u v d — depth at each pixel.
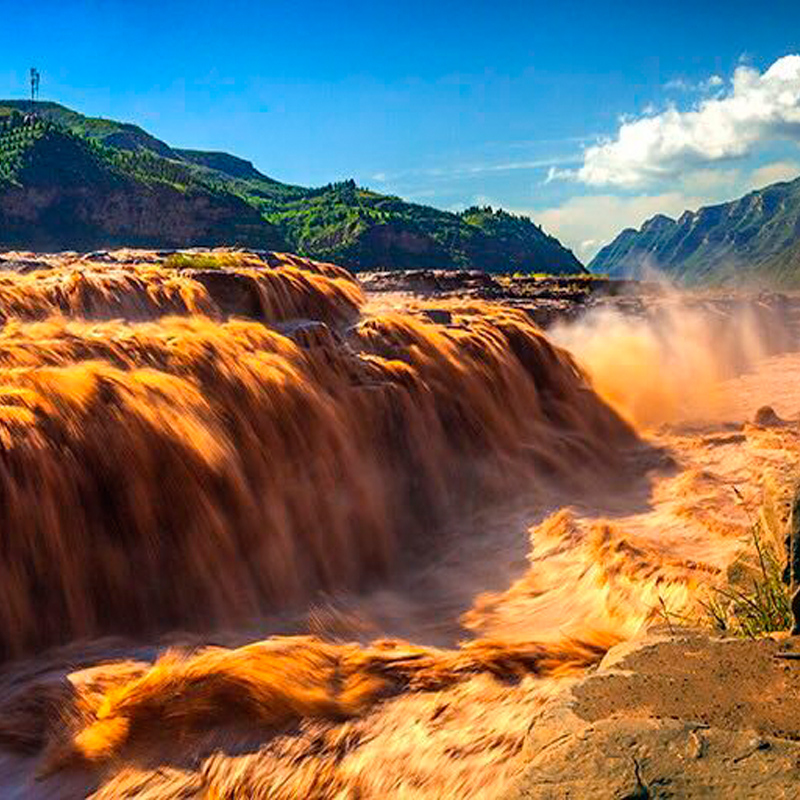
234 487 7.46
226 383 8.13
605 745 2.85
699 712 3.09
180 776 4.03
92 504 6.52
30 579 6.02
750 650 3.57
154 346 8.20
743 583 5.07
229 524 7.31
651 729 2.91
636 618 5.70
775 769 2.67
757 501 8.30
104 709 4.49
